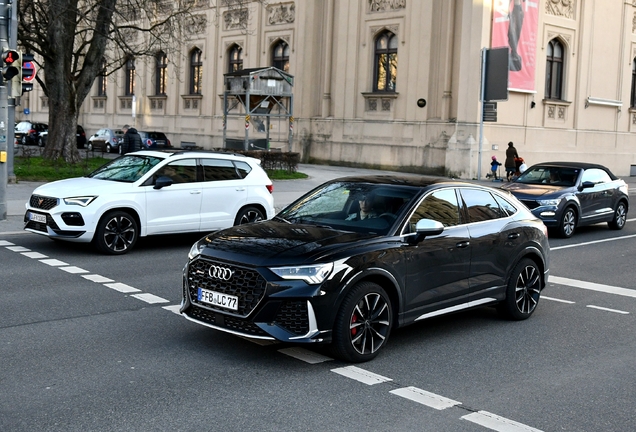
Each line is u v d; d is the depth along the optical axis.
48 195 12.26
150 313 8.52
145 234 12.73
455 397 5.99
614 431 5.37
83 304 8.87
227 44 43.25
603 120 38.72
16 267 11.09
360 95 37.00
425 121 34.16
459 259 7.74
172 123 47.19
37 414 5.30
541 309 9.54
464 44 32.50
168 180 12.73
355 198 7.78
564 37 36.09
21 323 7.89
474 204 8.23
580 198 17.19
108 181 12.81
